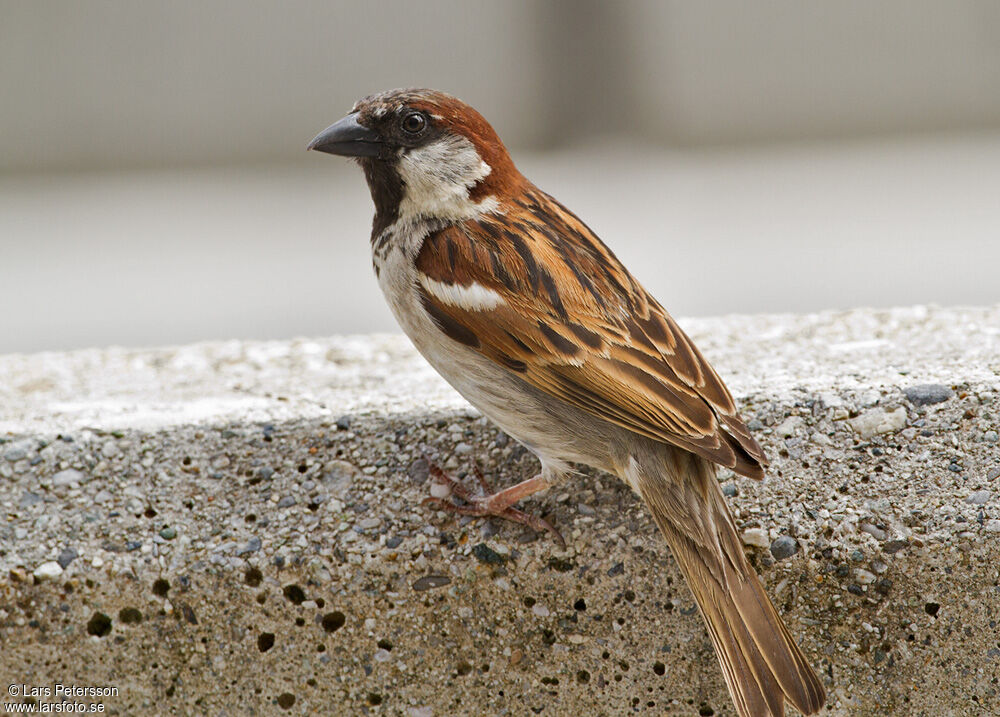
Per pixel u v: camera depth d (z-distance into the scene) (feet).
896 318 29.43
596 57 76.54
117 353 30.53
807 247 58.85
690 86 76.54
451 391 26.37
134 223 66.95
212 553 22.20
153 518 22.74
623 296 22.47
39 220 67.67
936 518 21.70
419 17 75.82
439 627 22.33
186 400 26.61
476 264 22.48
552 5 76.02
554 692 22.49
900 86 75.61
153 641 22.22
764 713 19.90
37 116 74.28
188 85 74.90
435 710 22.58
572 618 22.25
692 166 72.74
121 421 24.56
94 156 75.05
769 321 30.17
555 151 76.84
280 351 30.27
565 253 22.67
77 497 23.08
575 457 22.56
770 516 22.18
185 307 55.06
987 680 21.75
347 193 70.85
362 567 22.13
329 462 23.71
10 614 21.99
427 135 23.09
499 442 24.21
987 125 75.72
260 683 22.43
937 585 21.54
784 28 75.87
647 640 22.24
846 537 21.76
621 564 22.08
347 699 22.52
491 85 76.74
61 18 73.31
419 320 23.07
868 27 75.15
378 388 27.12
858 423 23.39
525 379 22.31
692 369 21.91
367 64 75.82
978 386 23.57
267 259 61.26
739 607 20.47
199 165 75.82
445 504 22.76
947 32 74.90
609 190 68.54
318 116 75.77
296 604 22.18
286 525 22.61
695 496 21.31
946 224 60.85
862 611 21.79
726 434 21.26
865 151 73.77
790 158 73.31
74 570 21.99
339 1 74.95
